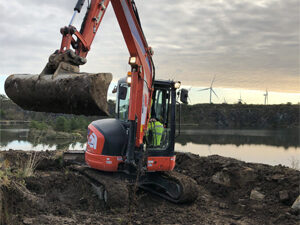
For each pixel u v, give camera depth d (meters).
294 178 6.95
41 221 4.99
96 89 4.57
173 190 6.84
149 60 6.69
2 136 31.98
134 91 6.39
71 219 5.35
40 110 5.29
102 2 6.09
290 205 6.40
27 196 5.70
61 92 4.70
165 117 7.11
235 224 5.62
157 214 6.04
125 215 5.84
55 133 31.52
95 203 6.44
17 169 7.84
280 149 32.81
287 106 129.25
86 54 5.86
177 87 6.86
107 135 6.77
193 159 9.80
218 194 7.74
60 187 7.37
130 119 6.41
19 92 5.22
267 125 115.25
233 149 29.62
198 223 5.64
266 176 7.50
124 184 6.36
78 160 9.90
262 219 6.02
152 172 7.28
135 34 6.31
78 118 43.38
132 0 6.36
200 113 115.81
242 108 125.62
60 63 5.03
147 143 6.62
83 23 5.89
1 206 4.73
